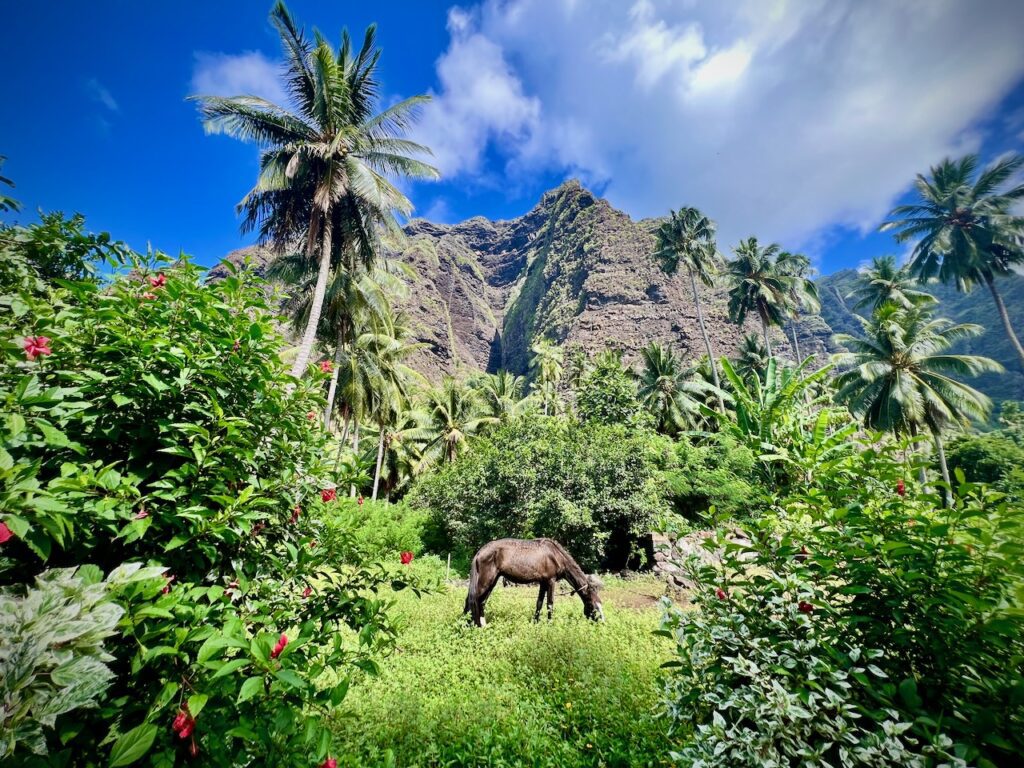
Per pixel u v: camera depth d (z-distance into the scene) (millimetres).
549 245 172000
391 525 18734
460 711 4699
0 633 1357
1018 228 15047
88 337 2557
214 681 1799
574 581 8570
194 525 2221
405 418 38594
